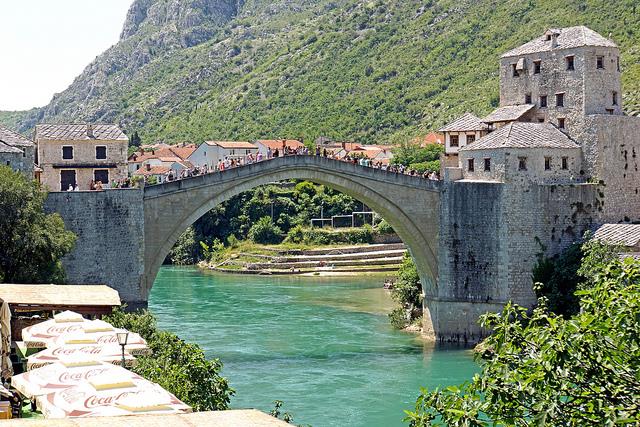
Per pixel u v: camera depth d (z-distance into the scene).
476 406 27.39
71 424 21.58
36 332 42.97
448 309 88.00
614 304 27.61
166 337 52.47
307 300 118.56
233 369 74.69
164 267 174.62
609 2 191.25
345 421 58.94
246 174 83.50
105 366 35.22
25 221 67.81
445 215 88.44
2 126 86.38
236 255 169.88
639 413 25.50
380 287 134.00
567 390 26.72
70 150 103.81
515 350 28.92
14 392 38.50
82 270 76.94
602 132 88.00
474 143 89.12
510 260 85.75
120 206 78.31
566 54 90.56
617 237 82.00
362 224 175.50
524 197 85.88
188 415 22.77
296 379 71.06
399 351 83.06
